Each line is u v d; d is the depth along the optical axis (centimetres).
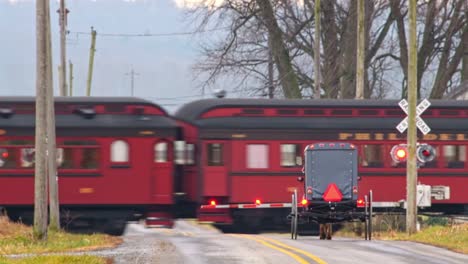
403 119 13212
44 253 8600
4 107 12412
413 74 11881
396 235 11912
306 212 10881
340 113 13138
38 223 10425
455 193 13200
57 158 12475
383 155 13112
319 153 10950
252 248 8550
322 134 12988
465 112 13388
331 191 10812
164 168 12588
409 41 11944
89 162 12519
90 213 12669
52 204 12038
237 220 13025
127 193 12531
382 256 7750
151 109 12688
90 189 12488
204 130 12794
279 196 12862
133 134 12550
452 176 13200
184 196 12925
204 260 7250
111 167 12512
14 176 12344
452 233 10356
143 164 12562
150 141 12575
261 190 12838
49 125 12081
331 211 10875
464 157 13262
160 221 12638
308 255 7688
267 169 12850
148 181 12556
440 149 13238
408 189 11819
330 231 11256
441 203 13162
